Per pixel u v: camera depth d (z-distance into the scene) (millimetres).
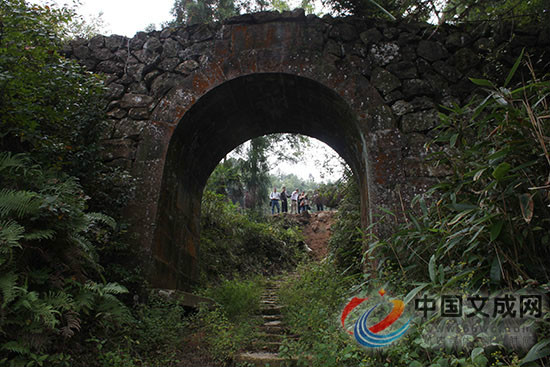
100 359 3307
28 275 3074
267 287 8195
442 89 5168
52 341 3039
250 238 10852
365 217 5594
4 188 3248
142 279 4609
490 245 2725
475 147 3016
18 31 3803
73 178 3854
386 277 3635
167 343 4004
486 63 5215
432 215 3629
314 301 4586
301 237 13078
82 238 3557
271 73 5371
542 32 5168
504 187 2742
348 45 5418
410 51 5363
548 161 2439
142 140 5289
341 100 5234
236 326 4809
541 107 3080
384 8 6270
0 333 2709
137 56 5715
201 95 5391
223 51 5543
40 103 4031
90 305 3373
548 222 2639
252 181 12188
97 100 4977
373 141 5008
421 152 4918
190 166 6207
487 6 5203
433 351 2805
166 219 5273
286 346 3816
